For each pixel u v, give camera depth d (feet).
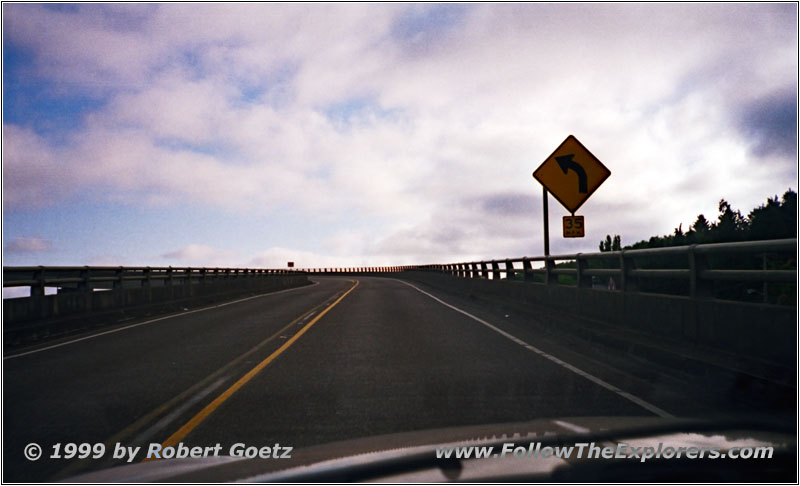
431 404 20.17
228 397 22.09
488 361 29.25
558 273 49.39
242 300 92.63
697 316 27.14
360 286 152.56
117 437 17.02
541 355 31.09
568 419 11.60
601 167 48.26
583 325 37.29
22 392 23.61
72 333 47.19
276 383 24.63
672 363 25.50
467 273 101.24
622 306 35.73
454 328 44.47
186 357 32.63
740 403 19.85
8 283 41.91
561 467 8.20
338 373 26.61
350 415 18.85
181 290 79.05
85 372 28.35
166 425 18.26
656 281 44.24
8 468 14.28
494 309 62.69
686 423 10.82
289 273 164.86
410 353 32.17
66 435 17.28
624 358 29.27
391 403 20.44
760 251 21.81
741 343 23.77
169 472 9.08
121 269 61.98
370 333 41.83
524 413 18.71
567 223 47.83
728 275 24.82
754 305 22.99
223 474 8.64
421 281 181.06
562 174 48.32
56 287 51.42
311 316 57.31
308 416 18.88
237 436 16.78
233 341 39.29
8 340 38.78
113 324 54.34
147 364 30.45
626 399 20.61
